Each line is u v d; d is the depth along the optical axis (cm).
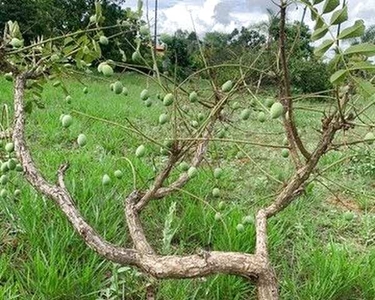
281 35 181
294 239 360
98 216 314
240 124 716
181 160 300
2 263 262
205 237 334
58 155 468
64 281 248
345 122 195
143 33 231
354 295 289
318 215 421
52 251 265
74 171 402
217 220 322
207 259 190
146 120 803
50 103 837
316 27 147
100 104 896
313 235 365
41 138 576
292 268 313
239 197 434
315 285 273
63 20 1359
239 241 299
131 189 377
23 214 300
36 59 320
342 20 143
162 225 349
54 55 284
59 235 287
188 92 248
